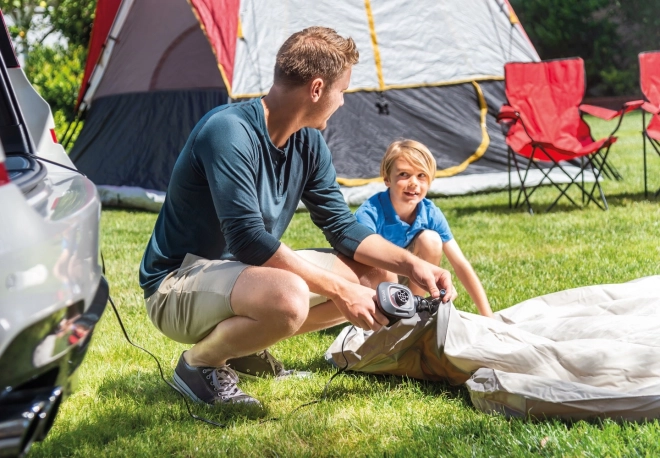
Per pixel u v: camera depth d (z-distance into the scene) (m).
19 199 1.53
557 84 6.38
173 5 7.83
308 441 2.22
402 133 7.18
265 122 2.40
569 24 17.25
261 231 2.31
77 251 1.66
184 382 2.54
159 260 2.52
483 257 4.61
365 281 2.68
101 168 7.89
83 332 1.67
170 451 2.18
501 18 7.66
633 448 1.97
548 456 2.00
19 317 1.46
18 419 1.46
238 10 6.91
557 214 5.90
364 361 2.71
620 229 5.20
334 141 7.01
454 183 7.14
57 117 10.23
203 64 7.73
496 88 7.50
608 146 5.91
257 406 2.47
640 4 16.92
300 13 7.06
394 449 2.12
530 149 6.31
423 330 2.56
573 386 2.23
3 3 11.97
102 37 8.09
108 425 2.36
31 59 11.19
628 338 2.55
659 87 6.38
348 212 2.70
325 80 2.36
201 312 2.38
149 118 7.80
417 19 7.38
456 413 2.36
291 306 2.24
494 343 2.52
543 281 3.97
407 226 3.10
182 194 2.42
